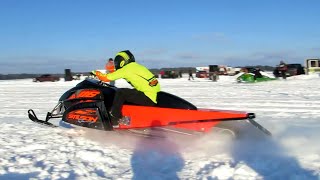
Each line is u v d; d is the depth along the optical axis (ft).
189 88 75.25
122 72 22.44
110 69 26.58
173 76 156.76
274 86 74.59
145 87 22.38
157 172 15.66
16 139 22.29
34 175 15.02
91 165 16.71
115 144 21.12
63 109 24.64
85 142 21.50
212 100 47.96
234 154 18.33
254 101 45.68
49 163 16.85
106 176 15.07
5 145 20.59
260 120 29.86
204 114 20.88
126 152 19.20
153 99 22.31
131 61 22.82
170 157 18.08
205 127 20.90
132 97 22.45
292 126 26.30
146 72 22.53
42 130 25.43
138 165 16.79
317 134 23.07
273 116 32.32
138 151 19.40
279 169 15.62
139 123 22.25
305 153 18.25
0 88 91.45
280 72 105.81
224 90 66.59
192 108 21.90
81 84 24.22
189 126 21.20
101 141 21.89
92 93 23.24
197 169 15.99
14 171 15.58
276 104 41.83
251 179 14.28
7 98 58.13
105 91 23.25
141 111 22.25
